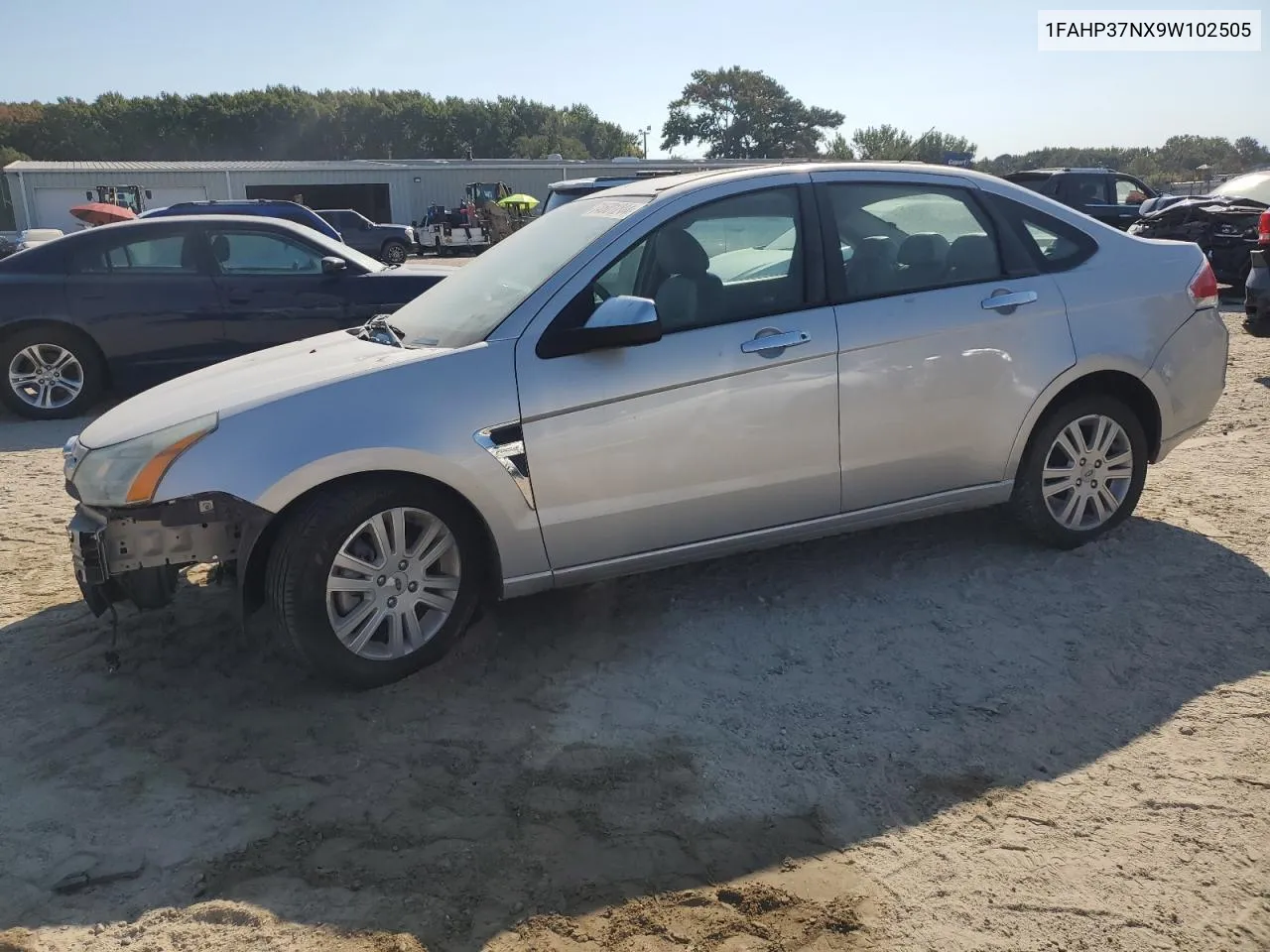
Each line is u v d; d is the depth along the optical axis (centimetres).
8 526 540
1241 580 421
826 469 396
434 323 398
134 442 336
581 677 364
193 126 9388
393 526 345
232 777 308
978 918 245
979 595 417
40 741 329
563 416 355
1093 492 450
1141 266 448
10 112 8994
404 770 311
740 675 362
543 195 4297
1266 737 313
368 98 10131
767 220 395
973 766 306
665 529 379
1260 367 871
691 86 9144
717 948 237
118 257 808
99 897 258
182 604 429
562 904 252
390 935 243
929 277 413
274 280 829
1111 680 350
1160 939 237
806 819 283
